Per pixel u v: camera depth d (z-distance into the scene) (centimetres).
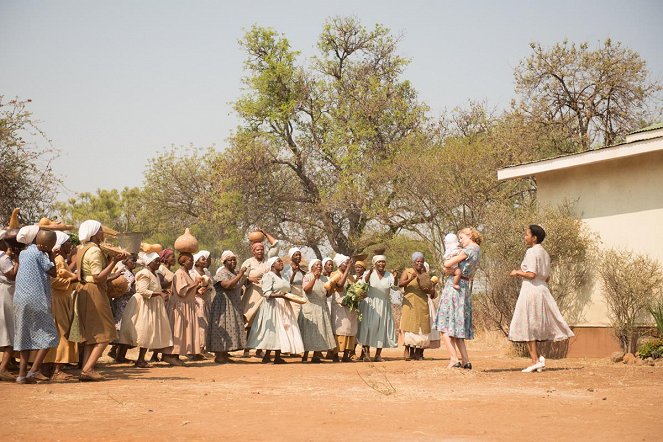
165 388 1005
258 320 1509
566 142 3259
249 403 866
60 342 1096
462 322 1199
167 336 1416
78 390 970
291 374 1213
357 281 1642
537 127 3194
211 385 1044
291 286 1539
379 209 3638
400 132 4225
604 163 1602
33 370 1044
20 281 1027
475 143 3272
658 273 1488
